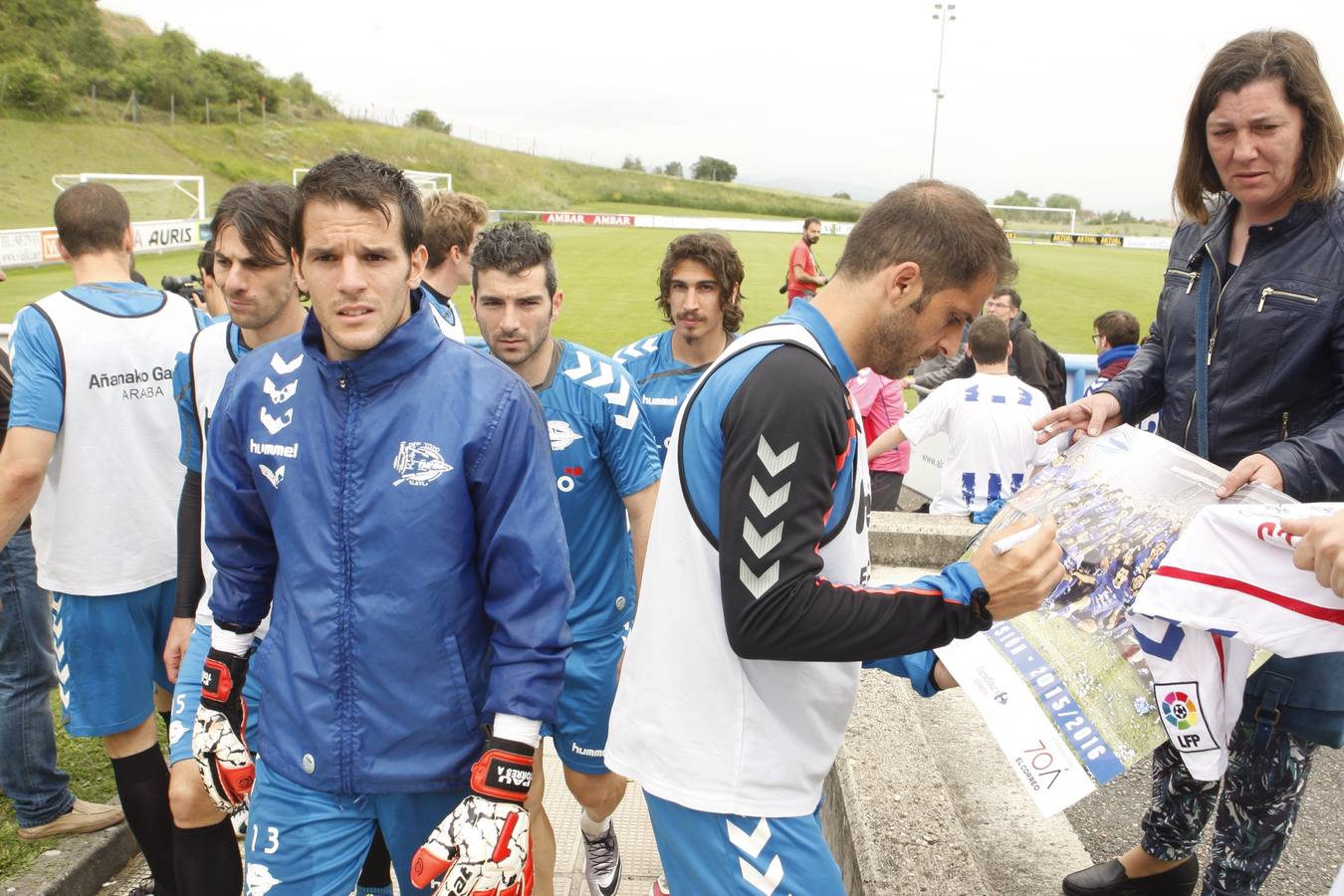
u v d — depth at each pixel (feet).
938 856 7.40
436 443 5.90
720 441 5.04
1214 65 6.84
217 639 6.80
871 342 5.27
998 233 5.10
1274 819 7.18
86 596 9.06
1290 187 6.71
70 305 9.03
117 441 9.12
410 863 6.42
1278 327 6.84
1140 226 233.96
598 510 9.07
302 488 6.00
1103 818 9.93
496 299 8.60
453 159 260.21
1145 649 5.78
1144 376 8.18
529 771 5.94
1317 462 6.22
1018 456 15.65
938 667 6.27
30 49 221.05
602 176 290.56
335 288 5.65
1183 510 6.04
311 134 242.99
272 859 6.27
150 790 9.38
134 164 186.19
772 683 5.25
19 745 9.66
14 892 9.07
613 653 9.17
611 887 9.41
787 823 5.35
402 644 5.96
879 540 15.69
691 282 11.70
